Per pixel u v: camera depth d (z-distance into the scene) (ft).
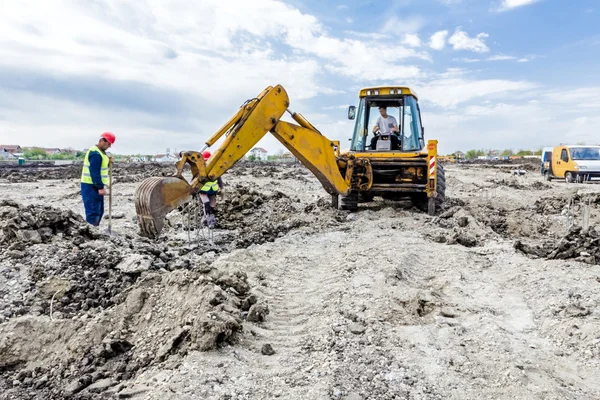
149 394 11.06
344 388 11.46
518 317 16.26
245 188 38.65
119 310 14.89
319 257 24.13
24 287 17.02
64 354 13.53
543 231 32.86
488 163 159.22
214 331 13.02
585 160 73.72
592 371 12.52
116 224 31.42
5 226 19.80
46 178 67.92
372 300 16.99
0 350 13.53
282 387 11.51
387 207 37.70
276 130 25.90
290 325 15.70
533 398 11.03
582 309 15.78
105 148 26.45
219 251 25.29
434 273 20.88
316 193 55.42
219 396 10.92
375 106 38.86
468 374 12.29
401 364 12.72
